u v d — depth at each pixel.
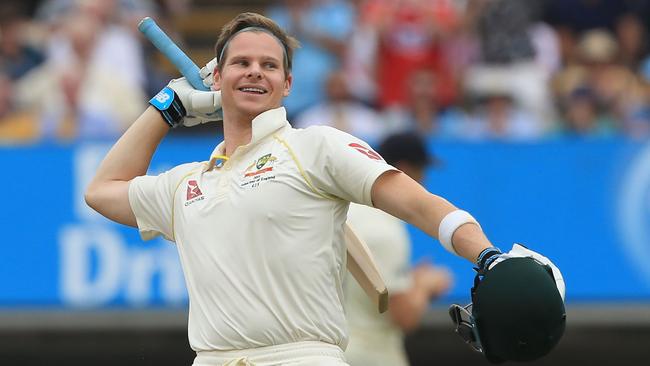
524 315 11.45
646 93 34.12
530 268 11.58
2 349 30.75
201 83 15.38
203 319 13.53
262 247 13.16
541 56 34.16
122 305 29.27
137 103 33.16
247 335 13.16
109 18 33.66
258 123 13.69
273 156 13.44
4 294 29.25
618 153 29.53
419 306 21.59
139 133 15.38
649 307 29.41
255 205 13.23
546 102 33.78
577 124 33.59
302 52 33.88
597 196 29.56
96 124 32.66
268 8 35.44
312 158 13.17
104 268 29.30
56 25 33.25
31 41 33.06
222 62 14.19
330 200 13.27
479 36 34.03
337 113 33.28
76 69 32.84
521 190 29.62
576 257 29.52
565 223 29.55
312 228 13.16
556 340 11.69
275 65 13.98
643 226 29.47
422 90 33.53
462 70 33.84
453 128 33.31
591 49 34.34
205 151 29.61
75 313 29.53
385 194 12.71
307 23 34.00
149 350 30.94
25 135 32.44
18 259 29.30
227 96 14.02
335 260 13.38
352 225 20.50
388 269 20.42
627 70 34.41
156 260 29.28
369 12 34.00
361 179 12.79
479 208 29.61
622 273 29.44
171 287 29.27
